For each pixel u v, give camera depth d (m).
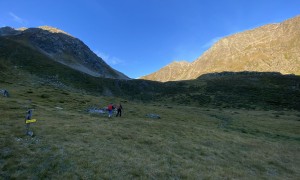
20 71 151.75
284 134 57.75
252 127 64.56
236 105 146.62
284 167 29.22
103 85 198.38
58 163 18.09
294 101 151.38
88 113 49.06
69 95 79.44
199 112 98.81
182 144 30.17
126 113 58.78
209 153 28.50
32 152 19.67
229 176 21.86
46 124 30.19
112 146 24.62
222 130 51.28
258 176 24.05
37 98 62.12
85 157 20.05
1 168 16.53
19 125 27.67
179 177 19.61
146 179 17.97
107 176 17.23
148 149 26.03
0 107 38.47
